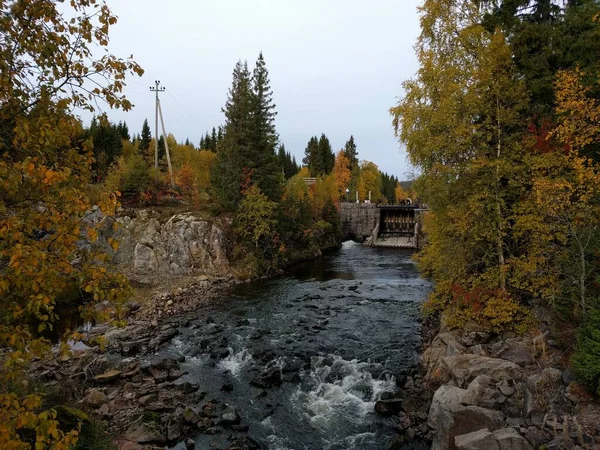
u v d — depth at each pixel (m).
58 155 5.84
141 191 42.59
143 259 36.69
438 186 16.58
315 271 42.25
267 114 47.84
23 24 5.34
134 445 11.22
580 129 11.98
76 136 6.05
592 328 10.43
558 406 10.08
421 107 17.33
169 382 15.82
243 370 17.14
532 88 16.81
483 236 16.23
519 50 17.53
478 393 11.16
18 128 4.91
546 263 14.81
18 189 5.05
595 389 9.83
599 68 13.91
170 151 70.88
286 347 19.45
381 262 48.72
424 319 23.11
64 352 5.25
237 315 25.33
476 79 15.95
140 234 37.78
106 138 69.00
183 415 12.88
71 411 10.16
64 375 16.02
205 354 18.94
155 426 12.39
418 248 61.59
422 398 13.94
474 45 16.70
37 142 5.19
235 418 12.98
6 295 5.20
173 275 36.09
